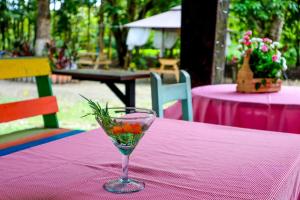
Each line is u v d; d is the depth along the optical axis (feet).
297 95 10.12
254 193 3.62
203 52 13.00
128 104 14.16
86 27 59.82
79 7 54.75
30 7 51.90
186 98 8.19
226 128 6.31
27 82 34.32
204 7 12.81
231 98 9.57
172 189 3.68
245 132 6.05
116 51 57.16
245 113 9.10
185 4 13.10
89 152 4.84
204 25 12.88
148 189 3.67
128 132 3.77
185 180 3.92
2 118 8.06
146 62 48.73
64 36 55.52
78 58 39.75
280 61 10.46
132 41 42.32
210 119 9.71
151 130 6.02
